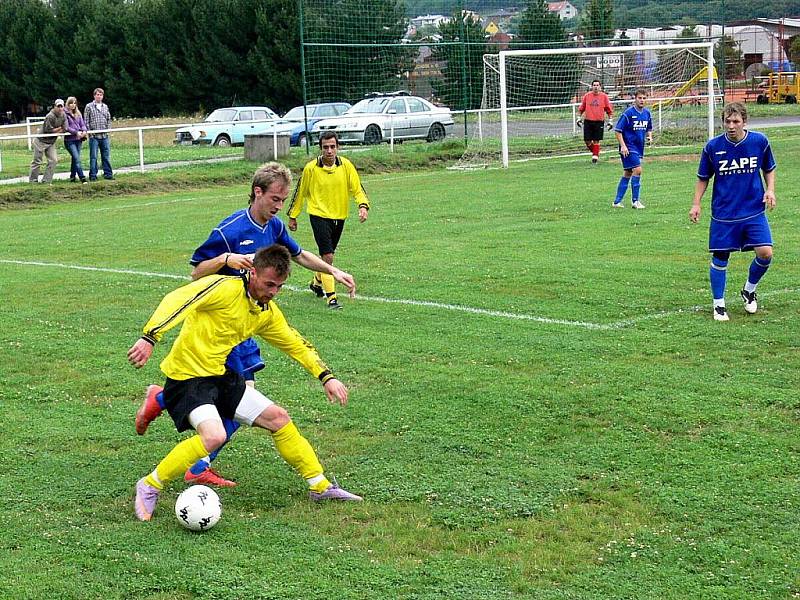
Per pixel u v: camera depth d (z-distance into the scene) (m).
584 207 17.75
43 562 4.85
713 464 5.93
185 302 5.15
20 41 60.94
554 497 5.55
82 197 22.72
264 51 52.19
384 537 5.11
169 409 5.42
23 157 31.58
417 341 8.98
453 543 5.01
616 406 7.01
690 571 4.66
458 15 35.03
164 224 17.70
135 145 37.12
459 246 14.07
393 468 6.03
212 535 5.14
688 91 34.69
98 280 12.44
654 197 18.83
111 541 5.07
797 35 57.34
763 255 9.32
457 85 36.44
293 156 28.47
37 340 9.41
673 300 10.30
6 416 7.21
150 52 56.44
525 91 36.56
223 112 37.62
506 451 6.27
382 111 33.72
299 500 5.64
